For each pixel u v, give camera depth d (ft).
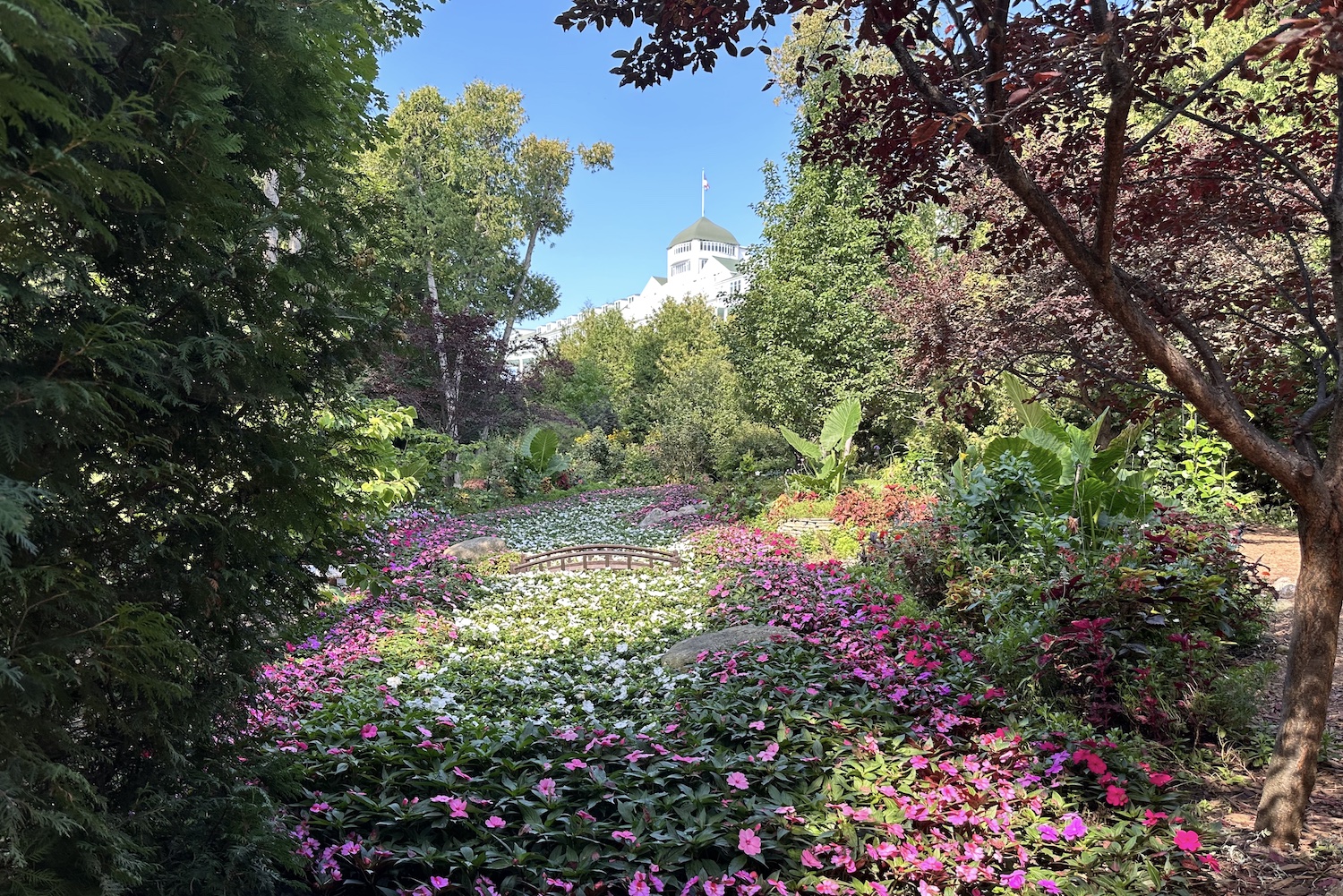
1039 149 18.19
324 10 6.92
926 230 51.67
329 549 8.04
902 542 22.67
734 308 62.75
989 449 24.00
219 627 7.15
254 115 6.89
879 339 52.29
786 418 58.39
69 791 5.17
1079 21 9.08
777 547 30.30
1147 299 10.59
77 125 4.66
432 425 58.70
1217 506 29.30
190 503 6.73
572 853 8.21
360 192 8.16
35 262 5.11
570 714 13.03
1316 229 11.44
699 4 8.73
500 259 80.84
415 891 7.55
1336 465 9.21
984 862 8.68
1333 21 5.24
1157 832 9.43
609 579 27.73
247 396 6.69
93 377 5.58
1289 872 8.95
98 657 5.60
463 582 25.07
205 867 6.31
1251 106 10.11
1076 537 18.13
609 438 92.84
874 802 9.60
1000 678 13.79
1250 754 12.05
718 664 15.39
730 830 8.66
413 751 10.14
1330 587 9.44
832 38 42.86
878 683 13.69
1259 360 12.24
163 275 6.32
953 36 9.20
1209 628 16.06
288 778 7.69
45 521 5.48
